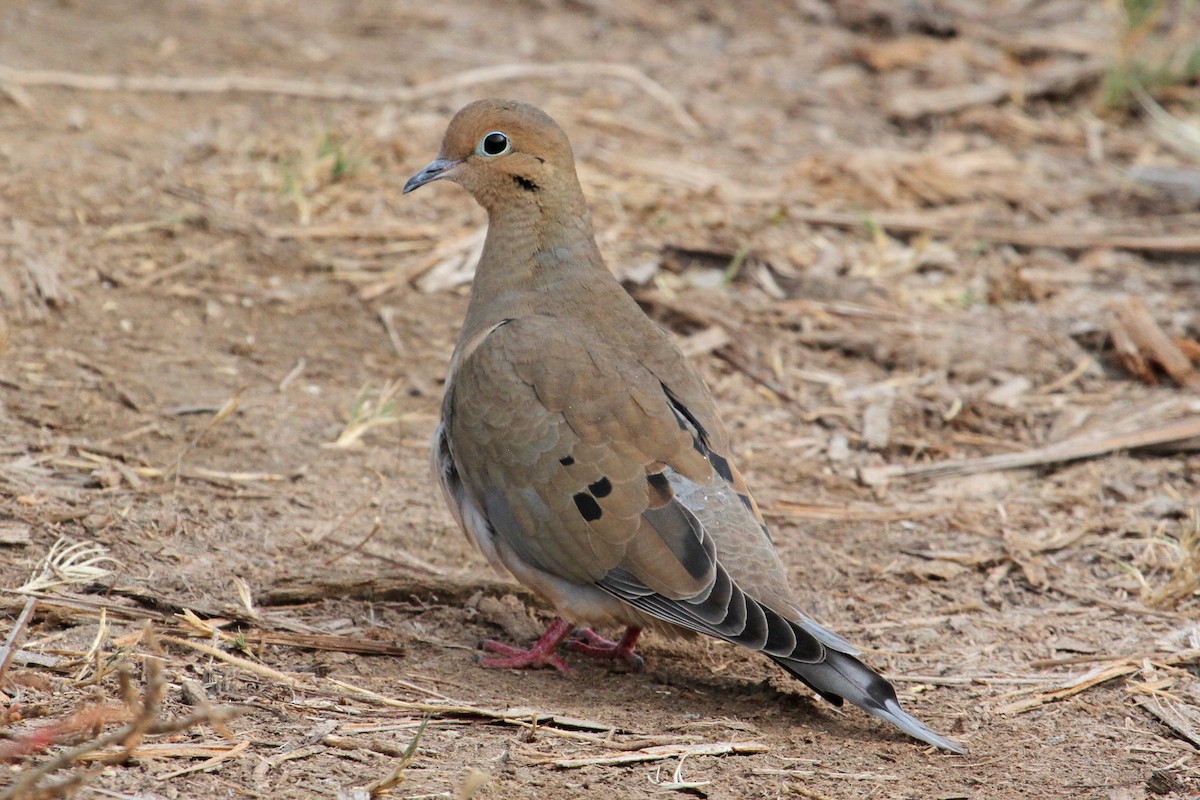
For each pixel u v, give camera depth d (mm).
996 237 15375
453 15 19484
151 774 7082
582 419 8734
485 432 8938
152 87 16562
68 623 8594
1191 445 12320
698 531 8477
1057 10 20156
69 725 6848
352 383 12406
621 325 9398
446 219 14789
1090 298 14508
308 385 12258
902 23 19641
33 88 16141
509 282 9648
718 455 8953
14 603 8641
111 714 7047
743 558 8500
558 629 9258
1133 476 11992
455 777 7406
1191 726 8703
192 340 12523
